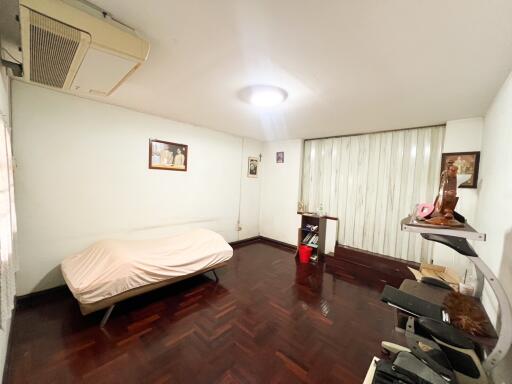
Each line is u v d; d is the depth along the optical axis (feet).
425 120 9.04
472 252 3.68
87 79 5.26
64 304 7.47
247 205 15.44
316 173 13.85
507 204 4.48
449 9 3.33
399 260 10.47
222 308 7.63
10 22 4.21
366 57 4.75
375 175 11.45
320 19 3.69
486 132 7.38
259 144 15.89
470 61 4.70
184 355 5.53
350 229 12.33
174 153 11.16
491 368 3.66
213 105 8.48
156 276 7.43
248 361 5.42
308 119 9.70
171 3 3.49
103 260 7.15
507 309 3.45
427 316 4.42
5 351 4.86
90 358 5.34
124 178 9.52
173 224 11.41
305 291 9.06
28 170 7.30
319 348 5.93
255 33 4.17
